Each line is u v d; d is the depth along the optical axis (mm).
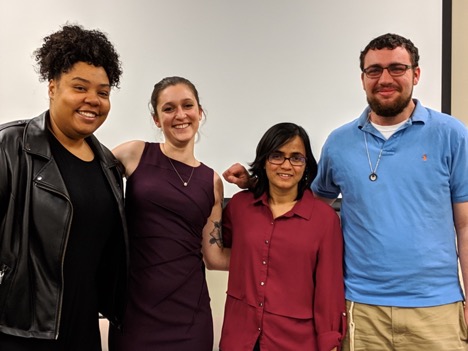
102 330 1856
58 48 1090
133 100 1896
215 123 1887
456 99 1824
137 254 1343
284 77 1854
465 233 1301
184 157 1443
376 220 1285
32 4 1896
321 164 1499
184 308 1344
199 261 1417
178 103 1373
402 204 1275
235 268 1357
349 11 1822
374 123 1371
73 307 1125
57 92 1106
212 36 1866
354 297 1305
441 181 1280
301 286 1282
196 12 1865
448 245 1289
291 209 1340
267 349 1254
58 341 1089
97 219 1162
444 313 1256
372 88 1311
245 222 1365
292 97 1857
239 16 1854
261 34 1852
